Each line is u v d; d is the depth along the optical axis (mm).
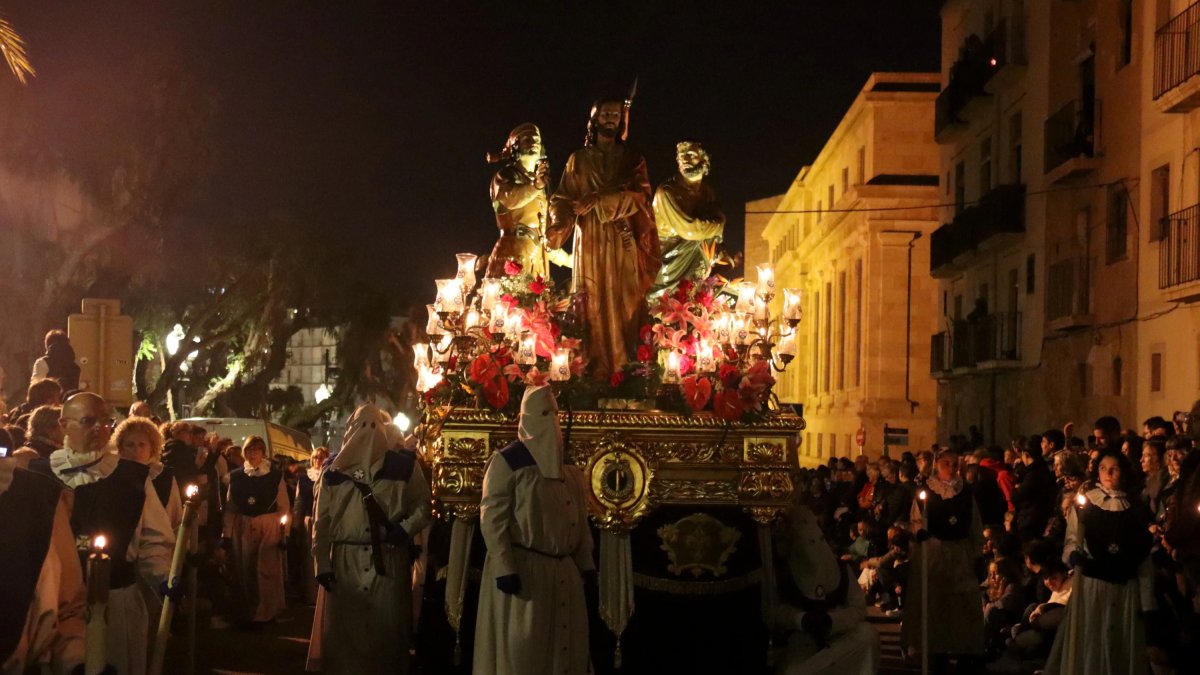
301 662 11406
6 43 18156
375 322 45531
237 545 13594
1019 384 27703
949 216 34562
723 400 8406
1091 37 24219
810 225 58594
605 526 8234
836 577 8523
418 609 11258
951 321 34219
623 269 8992
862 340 44688
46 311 29000
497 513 7426
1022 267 27750
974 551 11367
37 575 5164
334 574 9133
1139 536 9469
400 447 9742
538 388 7652
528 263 9508
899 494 15734
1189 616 9945
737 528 8477
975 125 31875
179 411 46469
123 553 7301
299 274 40938
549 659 7496
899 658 12383
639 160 9258
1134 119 21812
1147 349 21031
